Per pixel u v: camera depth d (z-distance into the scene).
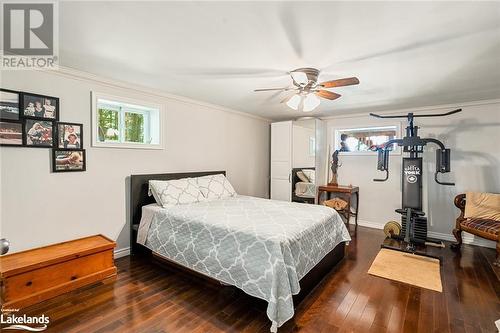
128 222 3.31
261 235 2.14
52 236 2.64
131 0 1.49
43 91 2.54
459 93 3.42
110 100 3.06
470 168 3.92
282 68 2.57
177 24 1.77
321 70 2.60
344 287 2.55
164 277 2.70
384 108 4.41
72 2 1.52
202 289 2.46
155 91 3.44
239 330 1.89
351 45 2.04
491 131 3.77
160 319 2.00
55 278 2.30
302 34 1.88
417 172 3.76
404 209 3.78
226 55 2.27
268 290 1.96
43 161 2.57
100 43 2.07
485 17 1.62
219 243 2.37
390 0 1.46
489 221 3.32
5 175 2.35
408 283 2.63
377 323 1.98
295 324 1.97
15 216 2.41
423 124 4.30
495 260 3.22
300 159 5.05
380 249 3.64
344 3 1.50
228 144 4.75
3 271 2.03
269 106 4.45
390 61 2.35
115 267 2.71
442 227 4.16
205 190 3.72
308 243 2.42
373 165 4.80
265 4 1.52
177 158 3.86
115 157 3.15
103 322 1.95
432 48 2.08
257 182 5.52
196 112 4.12
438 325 1.96
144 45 2.10
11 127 2.36
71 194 2.78
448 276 2.79
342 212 4.90
